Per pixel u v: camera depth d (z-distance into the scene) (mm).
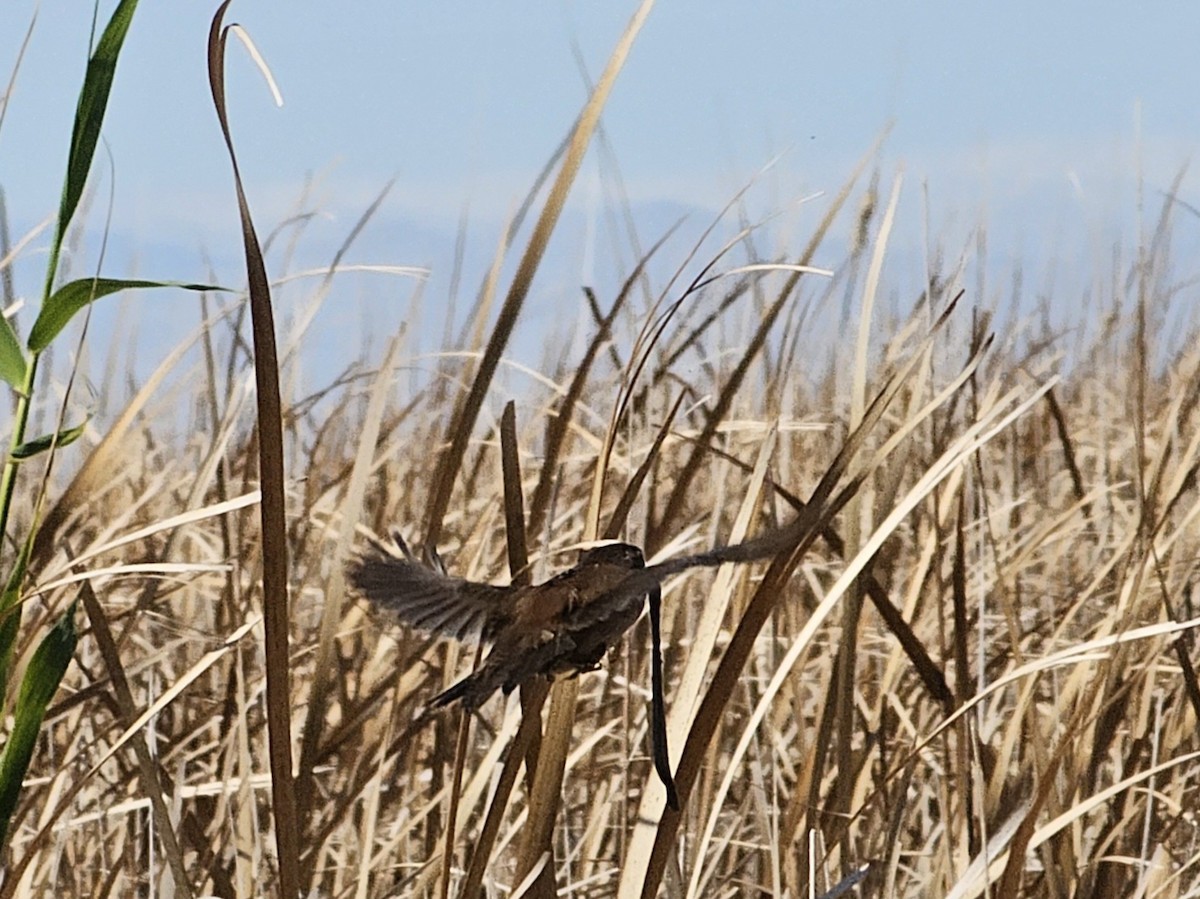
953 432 17875
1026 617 20594
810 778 14469
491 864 15211
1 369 12180
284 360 16109
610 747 17797
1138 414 16062
